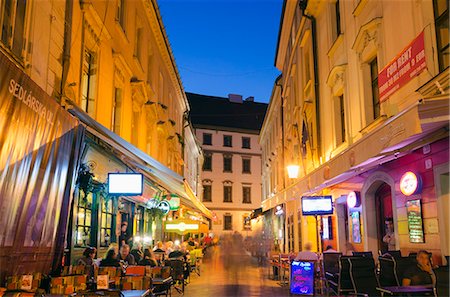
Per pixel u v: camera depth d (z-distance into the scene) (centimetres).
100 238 1130
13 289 540
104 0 1159
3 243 531
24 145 569
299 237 2045
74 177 762
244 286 1338
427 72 770
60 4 858
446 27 731
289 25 2288
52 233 685
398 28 906
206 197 5100
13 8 664
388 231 1070
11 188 540
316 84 1597
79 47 970
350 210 1309
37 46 744
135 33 1576
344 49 1283
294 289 1134
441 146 762
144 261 1115
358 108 1153
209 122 5403
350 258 842
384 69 956
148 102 1725
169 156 2453
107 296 554
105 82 1170
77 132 769
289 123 2400
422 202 838
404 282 715
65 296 568
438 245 775
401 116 586
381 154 766
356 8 1141
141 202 1630
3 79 505
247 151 5412
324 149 1509
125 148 897
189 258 1549
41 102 613
